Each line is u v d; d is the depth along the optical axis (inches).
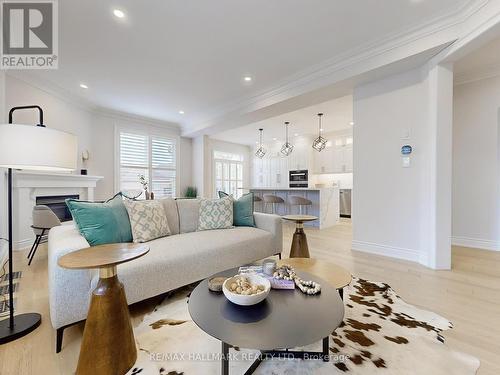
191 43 107.3
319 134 294.5
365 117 129.6
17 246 129.7
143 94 167.2
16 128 53.8
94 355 46.6
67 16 89.9
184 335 60.6
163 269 73.4
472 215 142.5
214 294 51.3
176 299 80.5
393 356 52.2
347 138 292.4
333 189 230.8
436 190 104.0
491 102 136.6
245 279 52.7
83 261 47.8
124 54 116.0
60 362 51.4
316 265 71.1
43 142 56.3
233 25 95.0
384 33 101.2
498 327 62.6
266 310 44.8
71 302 56.6
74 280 57.2
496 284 89.3
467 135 143.2
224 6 85.0
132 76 139.3
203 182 252.4
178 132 254.1
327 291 52.6
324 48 111.7
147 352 54.4
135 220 87.6
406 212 118.0
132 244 61.7
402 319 66.5
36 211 110.7
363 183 132.3
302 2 83.2
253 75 138.5
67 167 61.5
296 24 94.7
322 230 202.5
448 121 102.7
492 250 134.9
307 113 211.5
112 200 88.4
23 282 91.6
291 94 143.6
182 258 78.7
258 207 278.8
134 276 66.8
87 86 153.0
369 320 66.0
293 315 43.3
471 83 141.4
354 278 95.5
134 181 221.0
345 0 82.4
